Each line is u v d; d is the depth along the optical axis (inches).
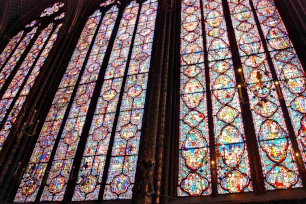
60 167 487.2
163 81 502.3
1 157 488.7
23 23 873.5
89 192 444.1
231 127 445.1
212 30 600.7
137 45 636.7
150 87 525.0
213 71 526.3
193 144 445.1
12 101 650.2
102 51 663.1
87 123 530.0
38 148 528.1
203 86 511.2
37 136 544.7
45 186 471.2
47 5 885.2
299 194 357.4
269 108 446.9
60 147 516.1
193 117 476.1
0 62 777.6
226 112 464.4
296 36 515.2
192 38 600.7
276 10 583.8
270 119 435.2
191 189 401.7
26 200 463.5
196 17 643.5
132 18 713.6
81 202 433.4
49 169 490.0
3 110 639.8
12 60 770.2
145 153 403.5
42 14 872.9
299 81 462.9
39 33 815.7
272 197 363.3
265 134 423.2
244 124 440.8
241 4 627.5
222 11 631.8
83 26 751.7
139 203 356.8
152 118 447.5
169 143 434.9
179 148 446.3
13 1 863.1
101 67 620.7
